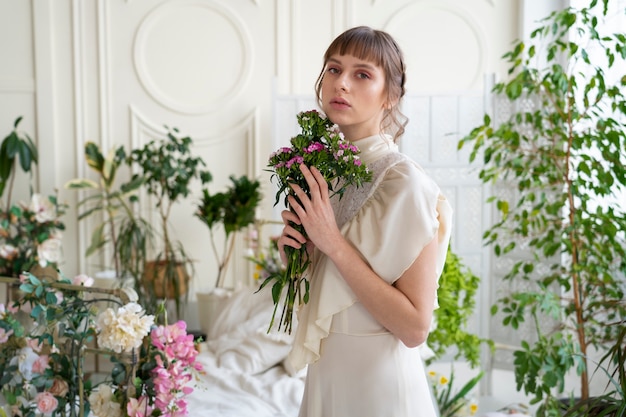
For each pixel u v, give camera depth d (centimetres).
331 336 163
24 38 488
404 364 160
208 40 501
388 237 153
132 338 210
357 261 152
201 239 510
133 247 487
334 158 154
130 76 497
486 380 450
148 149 459
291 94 500
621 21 404
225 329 375
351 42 161
